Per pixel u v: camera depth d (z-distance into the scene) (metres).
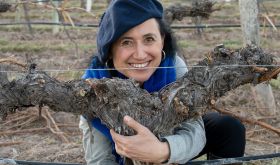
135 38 2.12
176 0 12.34
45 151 4.34
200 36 9.81
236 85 2.29
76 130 4.97
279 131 2.40
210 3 4.80
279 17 10.36
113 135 2.13
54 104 2.18
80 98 2.15
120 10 2.09
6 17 12.33
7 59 2.26
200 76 2.21
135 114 2.12
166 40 2.34
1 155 4.30
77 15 12.66
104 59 2.25
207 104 2.24
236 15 12.40
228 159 2.41
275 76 2.29
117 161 2.44
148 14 2.11
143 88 2.32
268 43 8.48
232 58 2.25
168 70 2.37
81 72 6.40
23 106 2.20
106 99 2.10
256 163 3.72
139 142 2.05
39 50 8.58
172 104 2.15
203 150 2.75
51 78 2.17
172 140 2.14
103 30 2.18
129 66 2.21
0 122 5.16
